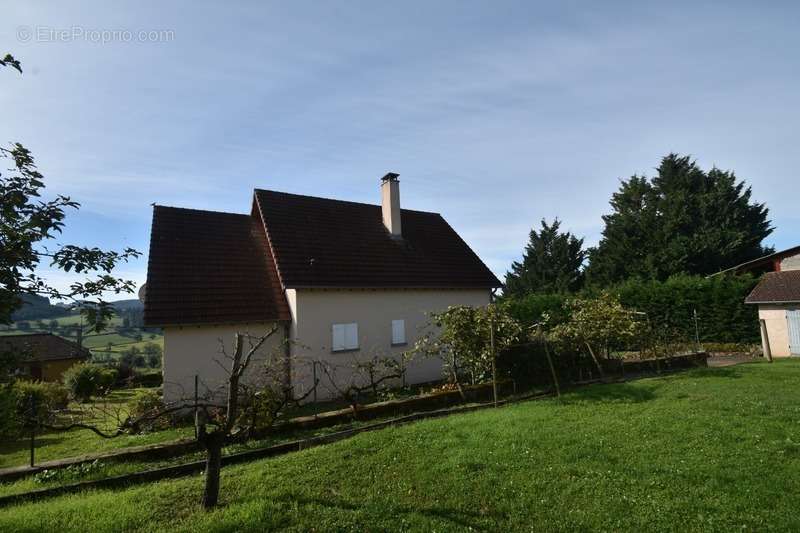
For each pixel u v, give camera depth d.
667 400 9.56
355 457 6.83
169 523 4.91
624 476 5.62
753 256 33.69
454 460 6.43
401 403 10.57
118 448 8.97
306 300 14.82
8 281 3.77
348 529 4.71
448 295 18.80
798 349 18.50
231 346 13.71
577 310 15.27
